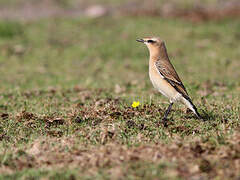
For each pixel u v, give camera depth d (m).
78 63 22.25
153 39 10.77
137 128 9.70
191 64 21.56
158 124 9.98
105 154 8.12
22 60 22.66
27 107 12.80
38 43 25.42
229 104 12.02
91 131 9.55
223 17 30.41
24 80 18.70
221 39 26.12
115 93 15.34
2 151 8.70
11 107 13.15
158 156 7.89
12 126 10.48
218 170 7.39
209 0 35.00
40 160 8.11
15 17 31.23
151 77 10.74
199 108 11.22
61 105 13.15
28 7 33.91
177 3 34.78
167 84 10.34
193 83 16.59
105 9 32.84
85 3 35.53
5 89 16.66
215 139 8.50
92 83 17.84
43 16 31.78
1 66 21.45
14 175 7.51
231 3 34.34
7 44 24.88
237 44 25.16
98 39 26.22
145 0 36.16
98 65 21.91
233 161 7.62
